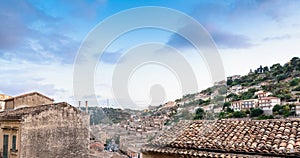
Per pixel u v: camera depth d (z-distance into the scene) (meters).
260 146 6.41
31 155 13.12
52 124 13.87
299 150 5.80
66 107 14.13
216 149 6.58
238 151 6.43
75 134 13.82
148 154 6.64
